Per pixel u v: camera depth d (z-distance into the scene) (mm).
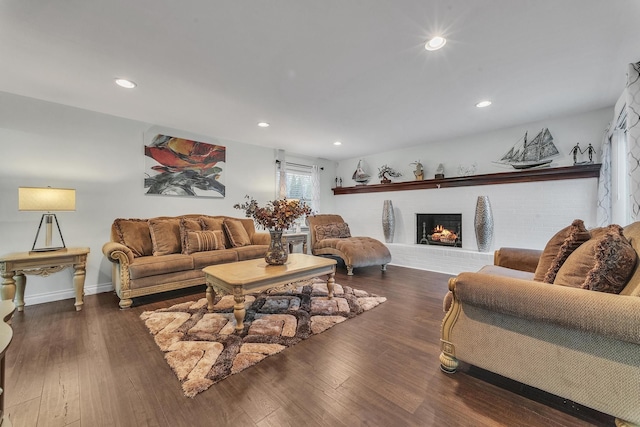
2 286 2389
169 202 3863
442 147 4656
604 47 1947
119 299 2994
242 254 3590
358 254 4137
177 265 2988
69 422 1243
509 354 1378
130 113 3277
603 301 1082
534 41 1884
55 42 1874
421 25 1718
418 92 2709
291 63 2158
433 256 4422
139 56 2053
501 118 3502
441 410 1314
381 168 5535
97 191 3260
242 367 1670
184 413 1301
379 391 1457
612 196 2943
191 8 1558
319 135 4262
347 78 2408
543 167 3641
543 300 1205
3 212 2729
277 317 2426
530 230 3723
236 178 4598
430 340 2037
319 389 1476
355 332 2172
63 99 2869
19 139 2789
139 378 1571
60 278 3027
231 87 2576
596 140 3256
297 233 5328
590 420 1247
